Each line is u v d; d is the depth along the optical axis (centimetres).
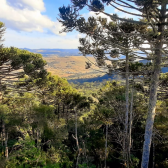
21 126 543
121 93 912
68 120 916
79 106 1065
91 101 1302
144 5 239
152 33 283
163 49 315
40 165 468
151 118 371
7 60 610
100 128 765
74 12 284
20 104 662
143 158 387
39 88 843
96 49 458
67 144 710
